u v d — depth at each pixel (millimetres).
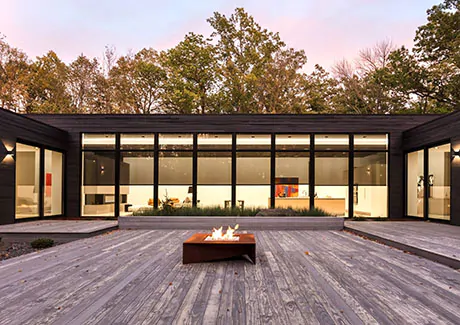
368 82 22344
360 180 11617
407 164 11547
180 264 4801
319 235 7863
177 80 20891
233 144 11641
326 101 24906
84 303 3156
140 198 11711
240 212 9641
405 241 6215
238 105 22594
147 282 3875
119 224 9016
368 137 11711
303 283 3846
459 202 8742
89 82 22984
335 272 4355
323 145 11719
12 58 22047
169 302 3186
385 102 22672
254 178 11656
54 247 6227
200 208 10055
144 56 23703
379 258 5242
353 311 2967
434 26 18266
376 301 3234
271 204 11516
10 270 4441
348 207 11539
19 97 22094
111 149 11797
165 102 22750
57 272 4332
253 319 2773
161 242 6797
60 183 11664
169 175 11734
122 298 3301
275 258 5238
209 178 11680
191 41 21766
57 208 11492
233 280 3961
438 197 9914
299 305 3117
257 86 21609
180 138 11805
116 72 23016
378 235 7012
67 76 23688
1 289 3605
